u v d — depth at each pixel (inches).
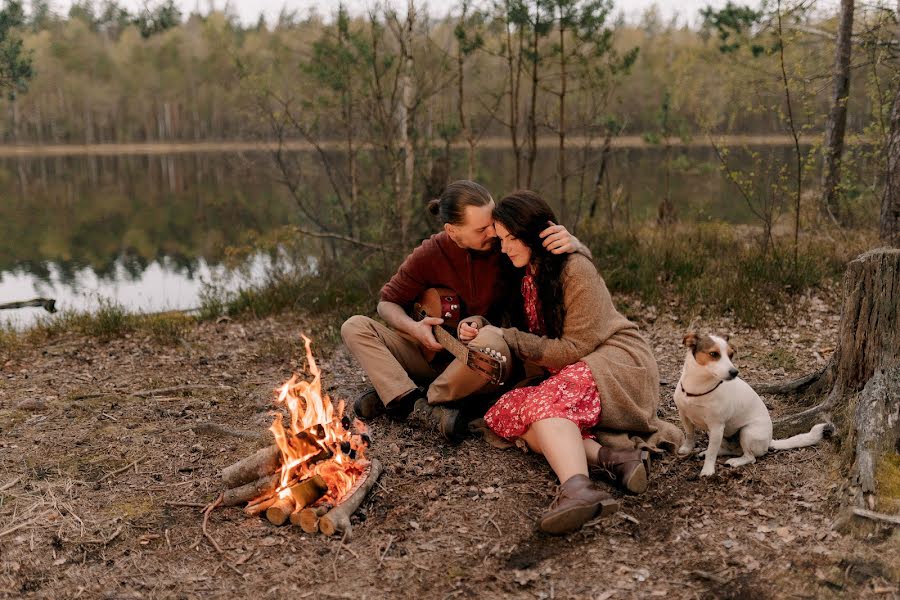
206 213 722.2
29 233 634.8
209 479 132.5
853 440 122.6
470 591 97.3
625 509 115.8
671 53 1122.7
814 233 362.9
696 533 108.3
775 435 141.9
